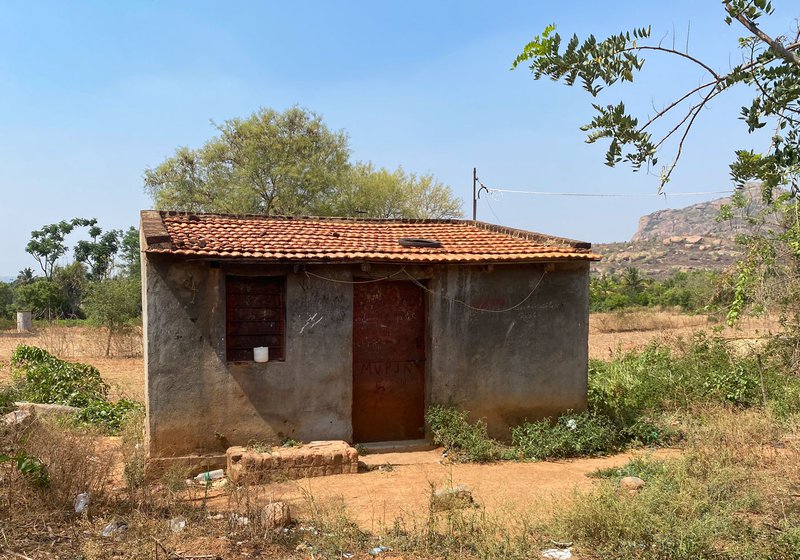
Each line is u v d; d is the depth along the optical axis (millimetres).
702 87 3689
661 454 10102
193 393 9141
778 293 10453
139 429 10281
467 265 10547
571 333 11141
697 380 13156
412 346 10727
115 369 20312
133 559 5445
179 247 8977
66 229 63969
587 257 10633
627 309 42750
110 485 7820
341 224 12477
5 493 6480
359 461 9547
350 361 10023
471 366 10672
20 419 7797
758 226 10539
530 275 10945
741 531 5840
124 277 27078
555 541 5973
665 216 136750
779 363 13297
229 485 8125
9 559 5406
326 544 5930
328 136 36594
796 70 3502
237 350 9586
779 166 3855
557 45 3822
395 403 10672
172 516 6656
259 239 10141
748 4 3439
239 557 5707
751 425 9812
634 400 12266
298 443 9562
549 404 11016
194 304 9156
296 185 34625
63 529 6156
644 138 3873
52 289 48656
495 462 9805
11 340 29734
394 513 7188
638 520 6020
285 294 9727
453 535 6043
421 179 38062
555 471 9234
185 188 35281
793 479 7484
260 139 34969
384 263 10047
